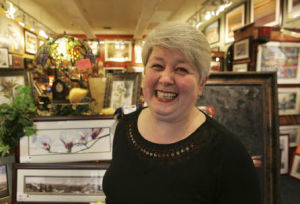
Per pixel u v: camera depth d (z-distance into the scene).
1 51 3.19
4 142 1.10
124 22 6.38
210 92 1.46
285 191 2.12
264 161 1.38
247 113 1.43
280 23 2.96
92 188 1.13
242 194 0.54
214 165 0.55
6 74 1.23
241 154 0.55
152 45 0.56
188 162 0.57
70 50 1.27
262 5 3.34
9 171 1.15
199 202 0.54
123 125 0.76
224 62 4.02
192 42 0.52
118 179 0.64
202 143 0.58
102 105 1.55
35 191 1.13
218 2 3.75
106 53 8.41
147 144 0.63
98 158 1.18
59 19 5.98
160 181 0.57
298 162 2.38
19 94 1.23
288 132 2.47
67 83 1.29
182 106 0.56
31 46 5.55
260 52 2.25
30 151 1.15
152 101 0.59
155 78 0.56
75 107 1.22
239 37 2.54
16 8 4.49
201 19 4.89
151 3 3.92
